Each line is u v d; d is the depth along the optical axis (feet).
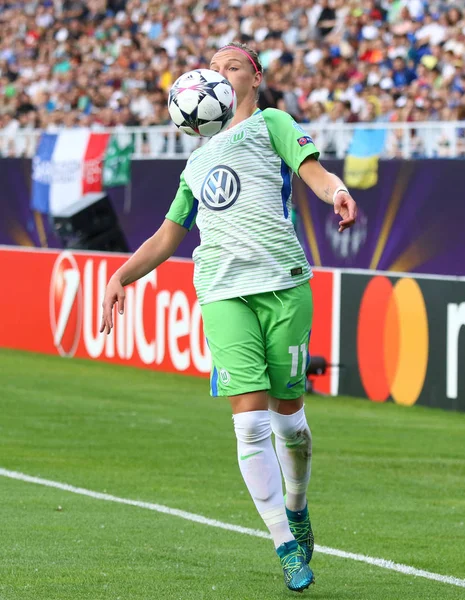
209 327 50.49
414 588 52.70
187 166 52.08
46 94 259.19
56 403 121.70
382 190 156.25
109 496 75.77
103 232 189.47
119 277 52.65
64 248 194.29
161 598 49.42
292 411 51.65
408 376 124.98
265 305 50.03
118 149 189.47
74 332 166.71
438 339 121.39
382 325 127.85
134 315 155.53
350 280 131.95
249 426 49.06
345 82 193.06
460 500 77.36
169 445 98.17
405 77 184.65
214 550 60.08
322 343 135.64
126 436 102.47
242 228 50.01
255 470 48.98
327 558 59.36
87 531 64.28
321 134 165.07
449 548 62.34
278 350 50.39
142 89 227.20
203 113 50.26
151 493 77.25
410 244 153.38
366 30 201.67
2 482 80.23
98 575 53.72
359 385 130.82
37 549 59.21
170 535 63.82
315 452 96.43
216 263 50.44
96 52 261.85
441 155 151.33
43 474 83.76
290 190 51.52
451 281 119.75
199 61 225.97
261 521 68.39
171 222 53.11
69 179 197.47
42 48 276.41
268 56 213.46
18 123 250.78
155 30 252.42
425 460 93.20
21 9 291.99
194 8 246.06
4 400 123.03
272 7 224.33
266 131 50.55
